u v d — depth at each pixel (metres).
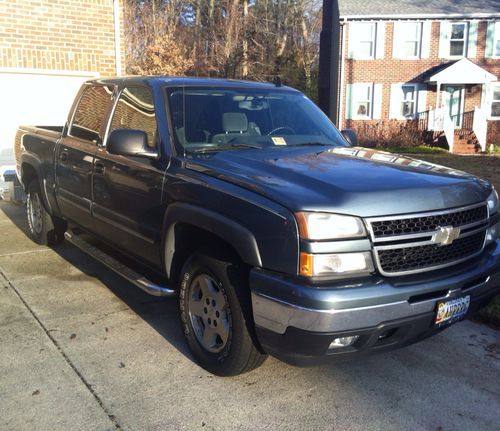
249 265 3.21
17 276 5.46
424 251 3.09
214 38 32.91
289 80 35.50
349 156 3.90
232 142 4.10
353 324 2.82
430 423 3.09
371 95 26.00
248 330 3.22
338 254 2.86
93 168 4.73
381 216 2.93
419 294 2.98
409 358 3.87
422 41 25.28
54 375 3.53
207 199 3.38
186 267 3.66
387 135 25.44
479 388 3.48
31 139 6.32
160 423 3.05
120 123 4.57
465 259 3.30
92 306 4.72
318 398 3.32
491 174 15.02
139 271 4.67
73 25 9.71
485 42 25.19
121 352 3.87
